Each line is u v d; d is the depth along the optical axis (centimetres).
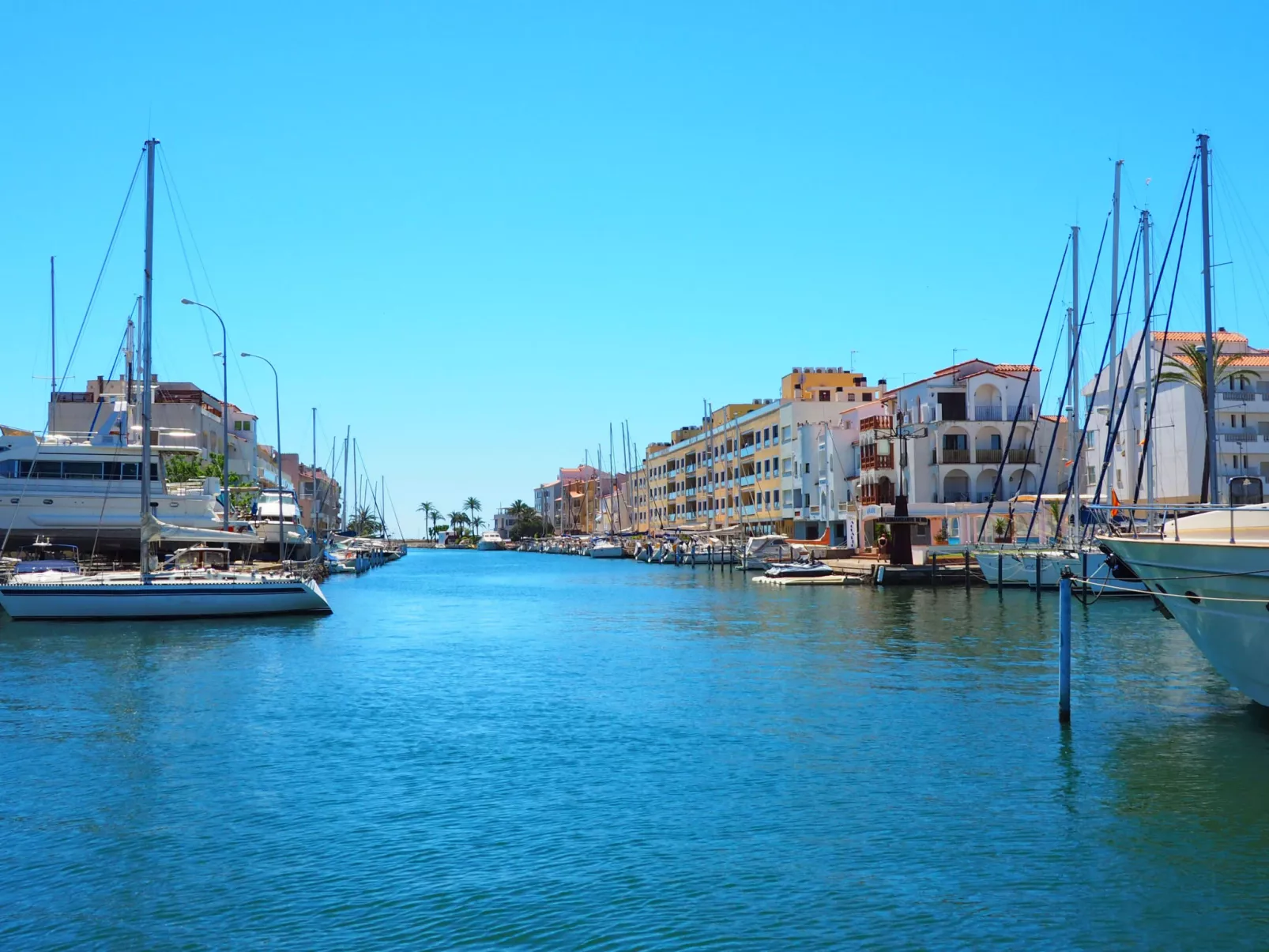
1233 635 2259
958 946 1257
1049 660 3434
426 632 4712
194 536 4750
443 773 2033
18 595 4512
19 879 1468
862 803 1808
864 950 1249
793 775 1992
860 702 2720
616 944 1264
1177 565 2334
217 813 1769
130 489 6250
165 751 2211
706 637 4388
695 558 11862
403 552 19725
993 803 1805
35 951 1248
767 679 3136
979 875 1475
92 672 3281
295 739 2341
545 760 2131
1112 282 5838
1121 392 8156
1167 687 2895
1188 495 7531
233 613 4816
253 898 1399
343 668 3475
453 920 1329
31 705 2731
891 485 9312
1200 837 1630
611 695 2905
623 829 1677
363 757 2166
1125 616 4903
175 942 1273
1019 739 2267
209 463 9806
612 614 5688
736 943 1266
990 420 8788
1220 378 6906
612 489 18900
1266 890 1428
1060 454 8775
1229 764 2050
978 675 3139
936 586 6819
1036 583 5919
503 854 1562
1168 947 1257
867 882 1450
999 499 8731
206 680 3159
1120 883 1447
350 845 1602
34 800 1844
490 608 6203
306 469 17888
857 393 12056
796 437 11462
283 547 7231
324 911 1359
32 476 6125
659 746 2248
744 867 1506
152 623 4634
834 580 7725
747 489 13200
